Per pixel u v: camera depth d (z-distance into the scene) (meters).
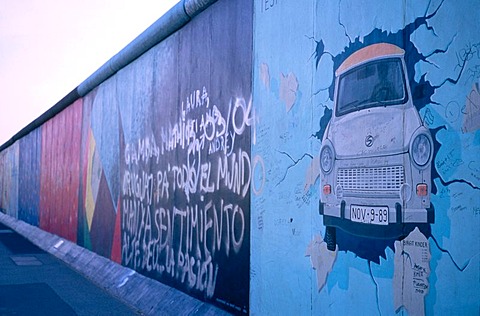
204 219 6.81
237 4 6.19
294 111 4.91
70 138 15.68
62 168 16.72
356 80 4.10
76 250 13.72
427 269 3.39
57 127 17.86
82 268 12.04
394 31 3.74
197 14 7.29
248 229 5.68
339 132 4.27
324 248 4.40
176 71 7.96
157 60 8.78
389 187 3.71
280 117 5.15
